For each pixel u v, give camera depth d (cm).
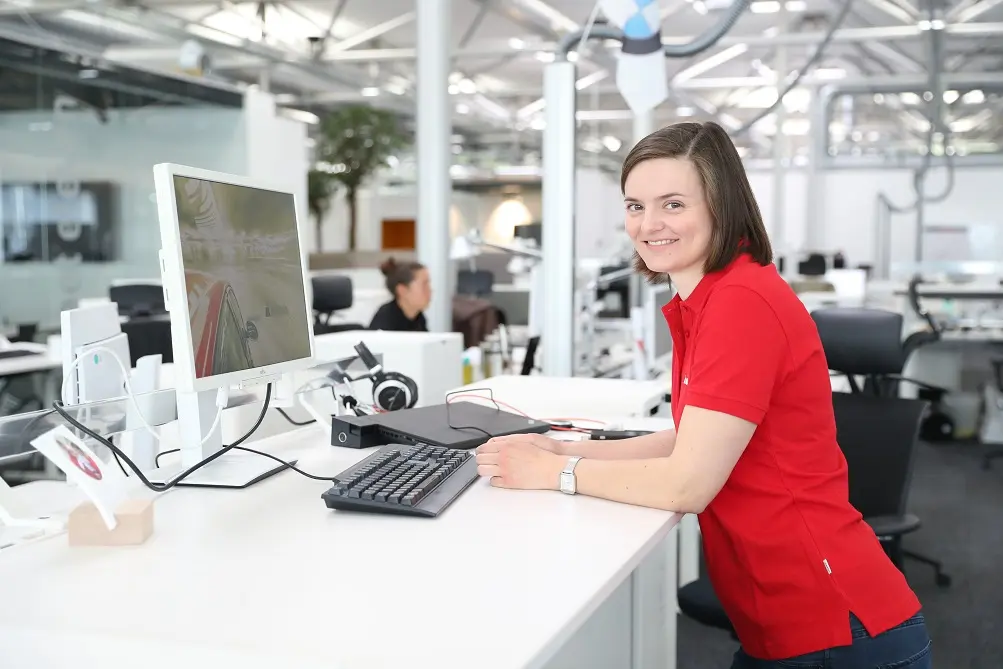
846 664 133
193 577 110
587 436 201
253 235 159
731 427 131
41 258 664
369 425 190
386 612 99
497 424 200
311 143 1500
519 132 1712
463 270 634
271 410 231
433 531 129
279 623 96
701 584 212
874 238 1502
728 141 142
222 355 146
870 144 1526
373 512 138
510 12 832
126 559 117
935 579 355
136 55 888
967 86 1120
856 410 259
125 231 715
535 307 398
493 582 108
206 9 912
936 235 1472
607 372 421
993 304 667
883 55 1112
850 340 263
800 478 135
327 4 891
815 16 989
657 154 140
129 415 153
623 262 590
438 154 455
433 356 272
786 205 1595
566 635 96
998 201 1439
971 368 639
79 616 98
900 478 253
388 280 407
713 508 141
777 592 136
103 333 187
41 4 782
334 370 212
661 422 219
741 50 1043
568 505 143
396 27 959
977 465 555
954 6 879
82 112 673
